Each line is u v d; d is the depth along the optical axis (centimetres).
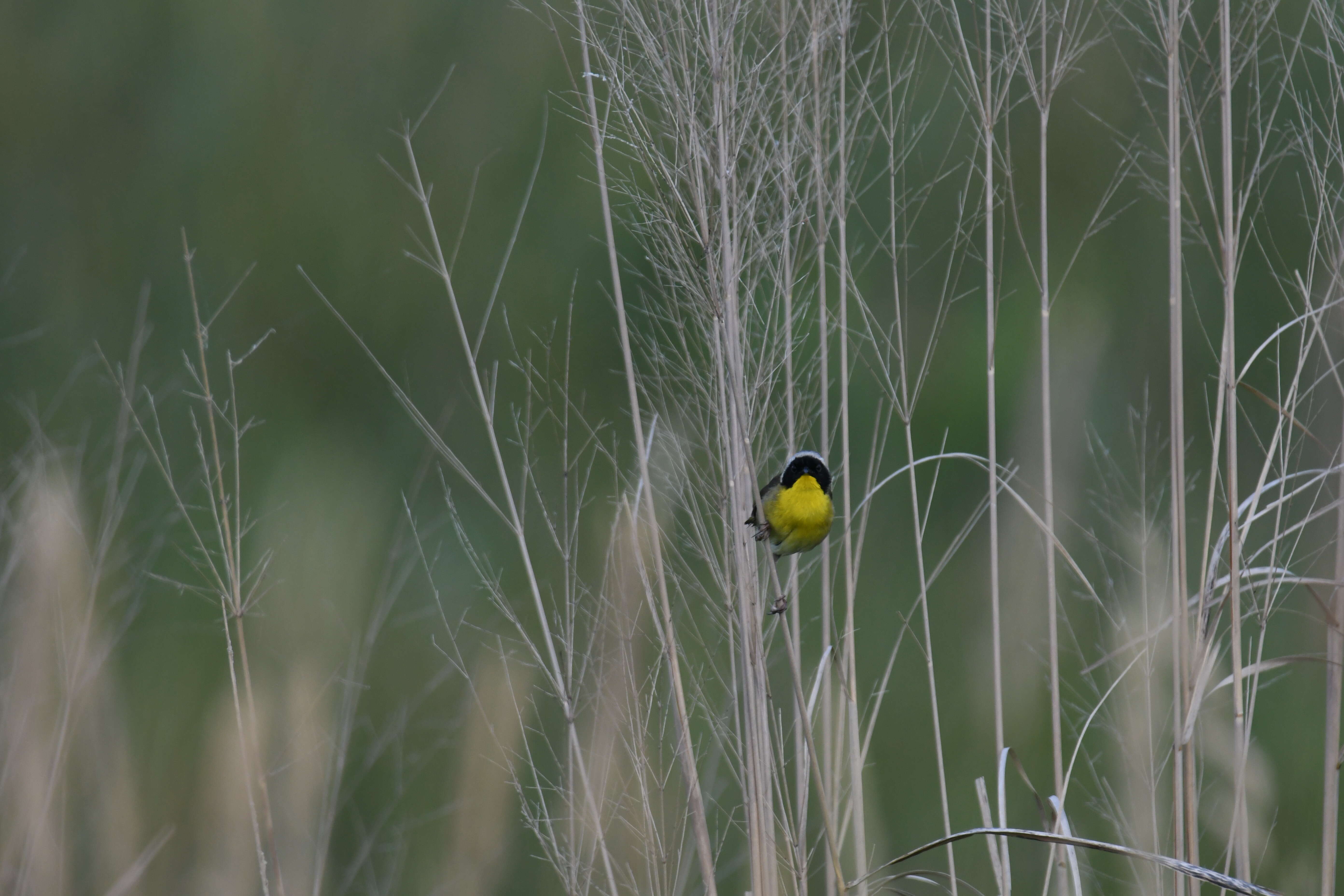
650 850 770
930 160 1359
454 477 1383
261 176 1720
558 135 1675
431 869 961
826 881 835
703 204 706
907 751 1177
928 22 953
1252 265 1440
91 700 873
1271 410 1333
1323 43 959
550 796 892
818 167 855
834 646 859
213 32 1775
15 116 1755
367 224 1694
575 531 846
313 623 1023
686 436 793
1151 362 1462
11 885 805
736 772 817
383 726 1077
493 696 883
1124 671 878
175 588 1096
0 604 834
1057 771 844
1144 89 1158
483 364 1536
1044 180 887
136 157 1766
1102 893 991
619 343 1411
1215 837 981
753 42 809
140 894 853
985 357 1422
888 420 1009
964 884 828
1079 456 1232
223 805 866
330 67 1764
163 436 1331
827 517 877
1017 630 1133
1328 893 772
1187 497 1210
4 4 1819
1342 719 851
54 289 1661
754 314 789
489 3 1727
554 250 1638
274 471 1308
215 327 1633
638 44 732
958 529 1388
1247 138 888
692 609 872
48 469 904
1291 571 916
